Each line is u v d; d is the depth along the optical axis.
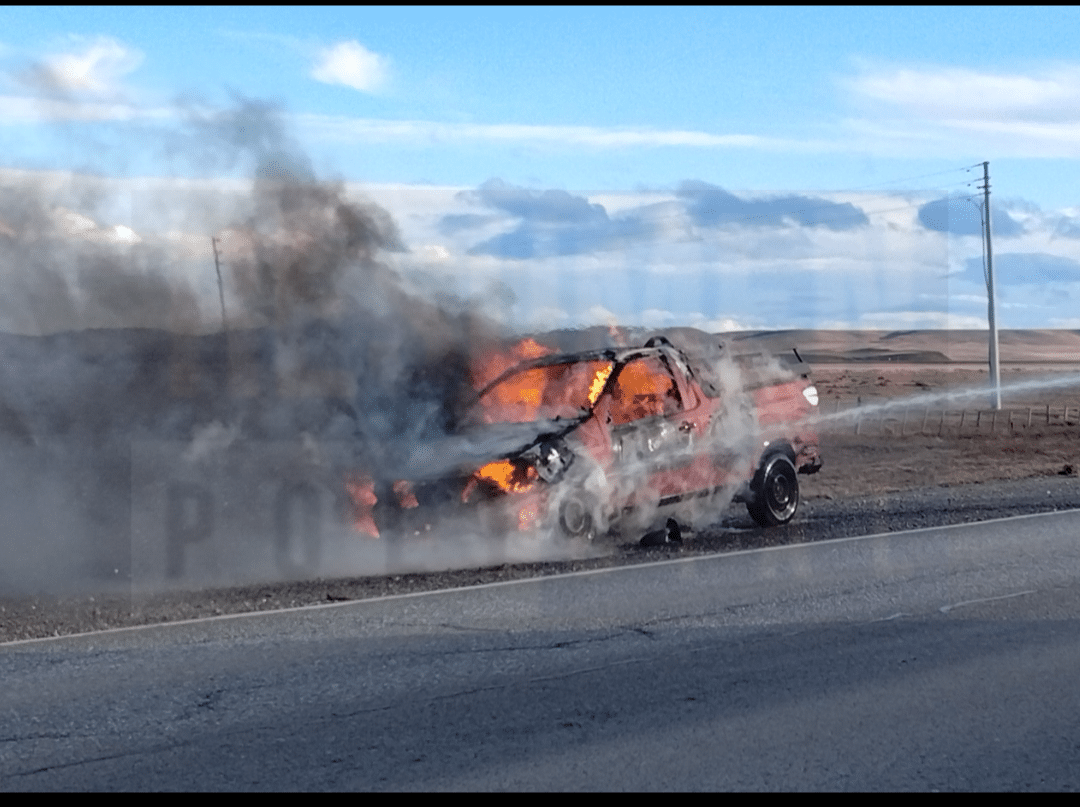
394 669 6.99
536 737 5.72
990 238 42.69
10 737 5.83
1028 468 21.88
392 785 5.11
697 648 7.41
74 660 7.34
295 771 5.30
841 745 5.55
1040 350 144.88
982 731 5.74
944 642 7.51
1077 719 5.93
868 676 6.73
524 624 8.11
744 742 5.61
